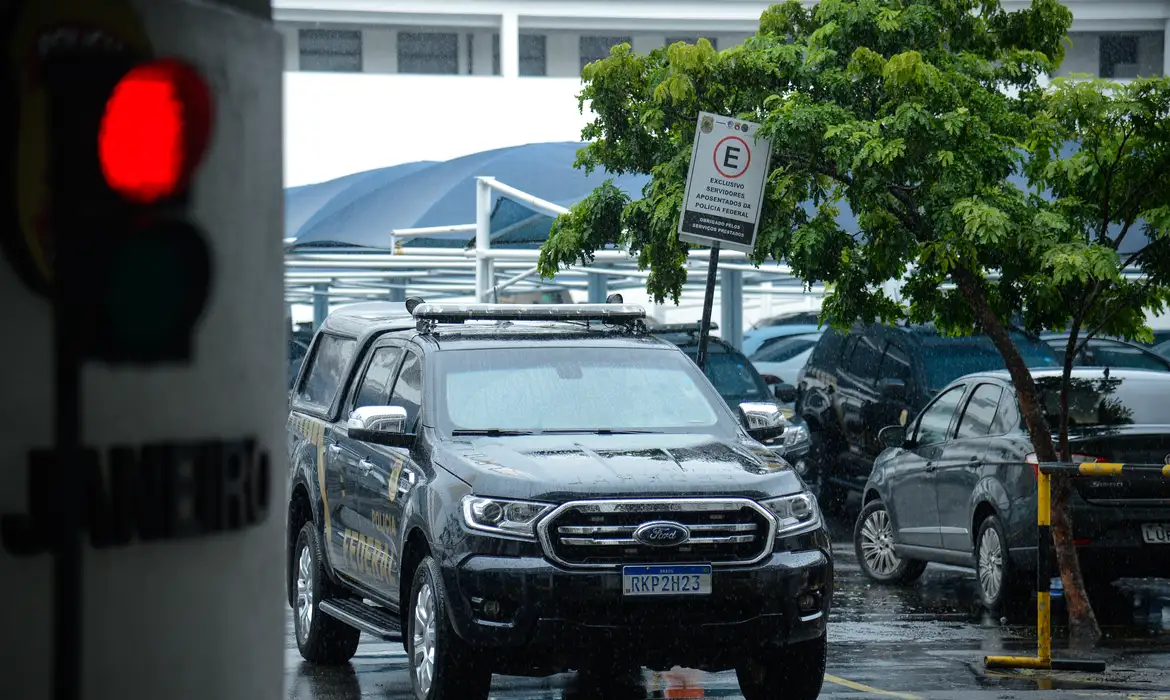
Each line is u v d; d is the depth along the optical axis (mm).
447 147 63812
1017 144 20344
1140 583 26312
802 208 21969
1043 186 21078
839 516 36562
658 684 17141
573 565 14031
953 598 24625
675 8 70312
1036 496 21797
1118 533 21281
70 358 5652
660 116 21531
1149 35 71938
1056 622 21984
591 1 70062
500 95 64125
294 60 70250
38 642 6566
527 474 14422
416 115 63688
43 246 6301
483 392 16469
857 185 19656
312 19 69438
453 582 14234
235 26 7309
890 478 26172
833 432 35719
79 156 5719
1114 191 20812
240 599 7352
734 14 70500
